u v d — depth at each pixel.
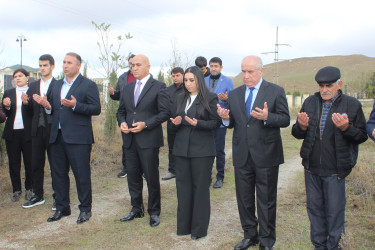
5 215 4.62
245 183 3.55
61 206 4.52
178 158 3.94
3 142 6.67
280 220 4.33
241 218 3.64
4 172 6.35
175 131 4.06
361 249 3.44
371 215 4.28
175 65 12.90
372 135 2.93
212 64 5.84
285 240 3.78
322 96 3.12
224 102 5.59
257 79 3.47
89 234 3.99
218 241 3.82
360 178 5.50
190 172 3.94
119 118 4.46
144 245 3.71
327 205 3.16
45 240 3.83
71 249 3.62
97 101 4.47
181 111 3.94
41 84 4.91
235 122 3.62
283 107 3.38
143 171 4.44
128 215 4.46
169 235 3.97
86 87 4.39
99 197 5.44
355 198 4.79
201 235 3.88
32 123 4.88
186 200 3.95
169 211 4.77
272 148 3.43
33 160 4.92
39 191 5.03
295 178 6.41
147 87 4.28
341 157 3.05
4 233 4.04
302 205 4.84
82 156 4.37
